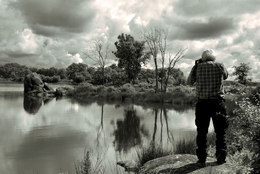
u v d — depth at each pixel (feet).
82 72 324.60
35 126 37.06
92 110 61.26
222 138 12.05
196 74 12.52
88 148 24.47
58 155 21.85
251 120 10.89
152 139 28.71
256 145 10.81
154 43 127.44
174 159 13.70
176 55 124.06
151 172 12.48
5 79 442.91
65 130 34.24
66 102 85.51
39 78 140.46
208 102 11.97
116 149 23.97
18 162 19.81
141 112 58.03
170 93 98.68
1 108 60.08
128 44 185.26
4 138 28.68
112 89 133.18
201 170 11.55
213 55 12.51
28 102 79.92
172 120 45.09
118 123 41.22
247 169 10.24
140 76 226.38
